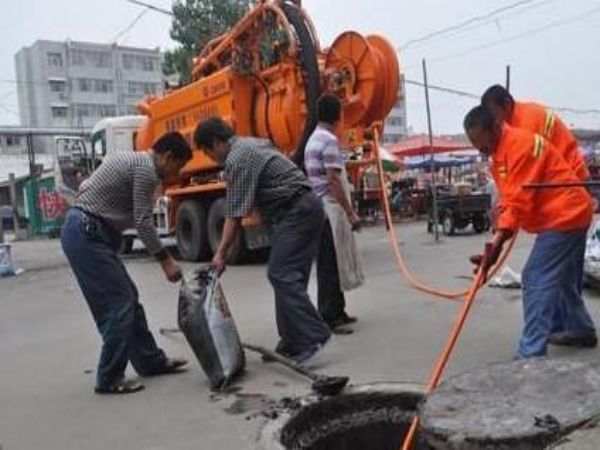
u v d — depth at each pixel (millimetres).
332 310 6199
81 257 4848
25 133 37125
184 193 12820
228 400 4566
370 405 4117
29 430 4352
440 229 16234
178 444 3918
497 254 4211
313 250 5285
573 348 5117
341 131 10727
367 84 10727
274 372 5070
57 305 9297
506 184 4355
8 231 37094
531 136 4336
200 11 29922
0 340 7176
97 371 5066
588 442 2305
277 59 11203
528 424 2479
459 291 7539
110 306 4910
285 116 10898
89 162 16953
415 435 3189
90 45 80812
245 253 11594
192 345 4844
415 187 23406
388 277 9000
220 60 12328
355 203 14312
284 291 5191
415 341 5594
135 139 15602
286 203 5168
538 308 4445
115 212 4918
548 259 4441
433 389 3016
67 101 79688
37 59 79062
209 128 5113
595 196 5184
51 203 28719
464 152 25266
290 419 3902
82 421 4430
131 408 4594
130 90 83000
